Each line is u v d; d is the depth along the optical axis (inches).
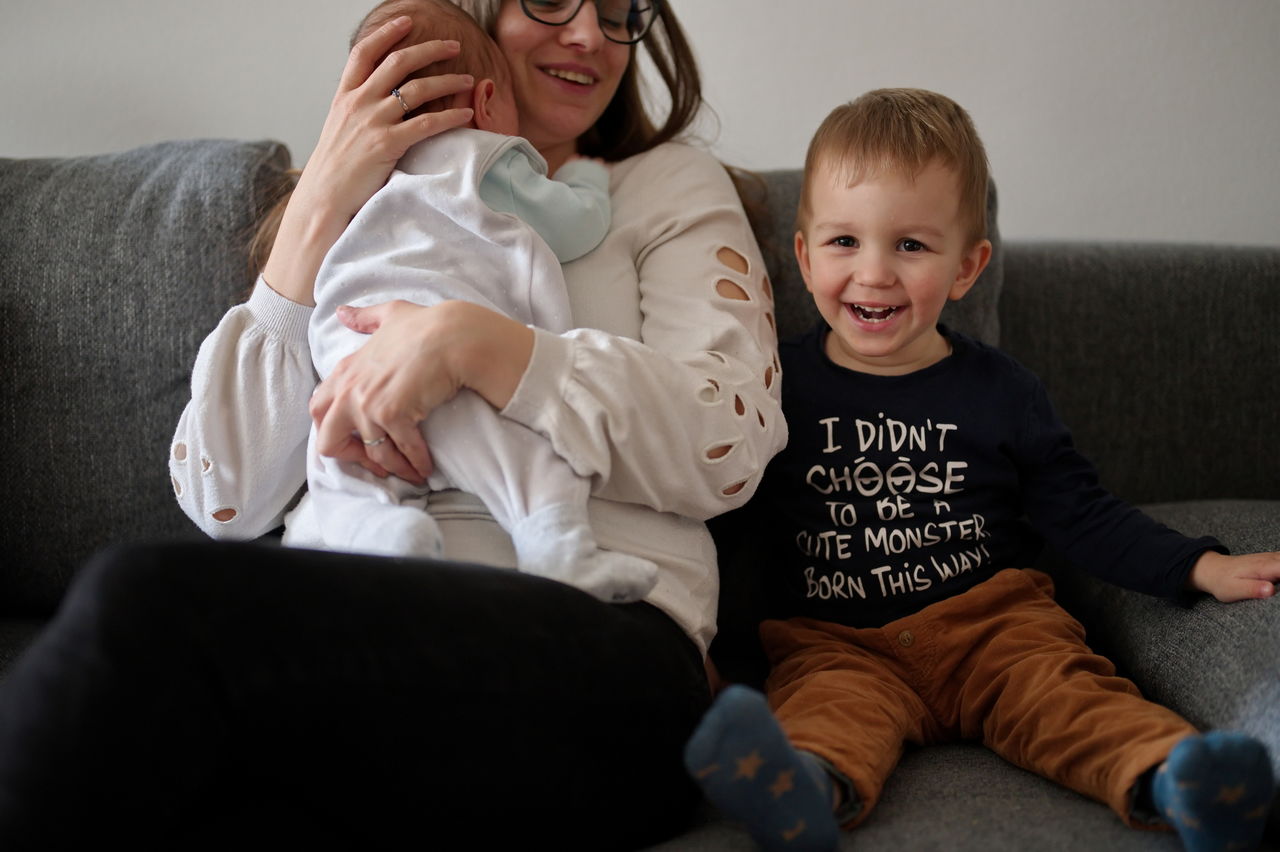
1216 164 73.9
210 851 30.7
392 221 45.8
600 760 34.8
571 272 49.5
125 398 56.3
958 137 49.6
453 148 46.4
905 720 44.7
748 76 74.3
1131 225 75.0
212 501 46.6
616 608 37.9
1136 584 47.9
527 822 34.0
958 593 49.8
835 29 73.5
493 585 34.7
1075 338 65.2
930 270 48.9
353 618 31.3
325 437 41.3
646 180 54.9
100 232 57.5
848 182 49.1
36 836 27.6
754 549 58.6
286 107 74.6
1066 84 73.5
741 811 33.3
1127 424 65.4
